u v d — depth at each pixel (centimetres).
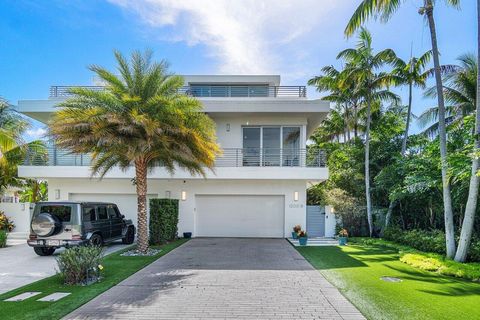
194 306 588
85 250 772
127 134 1049
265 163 1670
